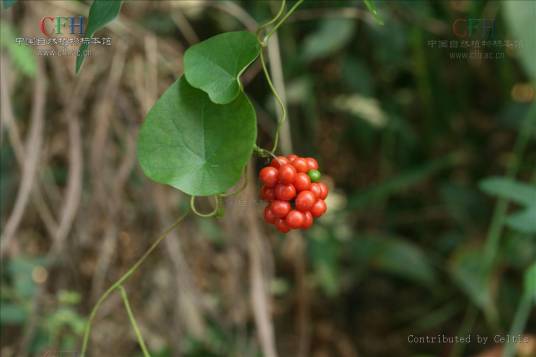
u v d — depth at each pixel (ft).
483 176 3.35
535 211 2.25
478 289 2.77
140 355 2.46
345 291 3.24
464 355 3.06
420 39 3.00
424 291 3.23
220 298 2.57
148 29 2.39
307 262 3.09
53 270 2.33
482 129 3.37
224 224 2.36
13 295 2.29
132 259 2.43
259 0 2.88
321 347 3.12
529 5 2.15
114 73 2.31
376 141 3.33
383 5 2.79
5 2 1.83
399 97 3.31
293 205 1.74
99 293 2.34
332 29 2.75
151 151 1.69
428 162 3.24
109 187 2.33
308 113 3.05
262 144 3.04
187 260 2.52
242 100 1.67
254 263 2.30
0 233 2.39
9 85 2.29
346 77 3.04
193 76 1.68
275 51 2.42
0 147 2.28
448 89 3.27
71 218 2.25
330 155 3.26
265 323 2.25
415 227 3.36
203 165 1.68
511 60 3.11
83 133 2.35
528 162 3.25
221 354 2.59
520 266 2.88
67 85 2.30
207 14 2.92
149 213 2.40
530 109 2.90
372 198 3.01
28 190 2.19
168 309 2.42
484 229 3.10
